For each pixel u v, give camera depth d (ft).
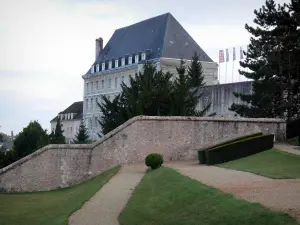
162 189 68.44
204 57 304.30
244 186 57.31
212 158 100.68
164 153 119.65
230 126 124.26
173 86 151.84
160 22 315.58
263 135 106.42
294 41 143.74
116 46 352.90
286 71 142.92
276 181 61.21
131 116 143.64
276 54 141.90
